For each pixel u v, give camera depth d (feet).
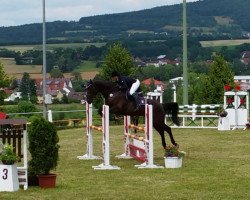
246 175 45.88
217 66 126.93
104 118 51.31
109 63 110.83
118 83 56.18
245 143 70.03
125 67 110.73
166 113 59.16
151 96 88.79
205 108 101.24
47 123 40.68
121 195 37.99
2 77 113.60
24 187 40.09
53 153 40.96
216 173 47.09
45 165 40.73
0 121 39.81
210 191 39.17
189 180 43.88
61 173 48.19
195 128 92.38
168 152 50.83
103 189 40.29
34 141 40.47
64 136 82.64
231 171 48.11
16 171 39.88
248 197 36.96
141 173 47.93
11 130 41.19
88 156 58.65
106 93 56.59
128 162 55.57
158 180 44.16
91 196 37.65
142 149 53.78
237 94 90.07
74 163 54.85
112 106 55.88
